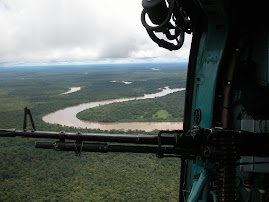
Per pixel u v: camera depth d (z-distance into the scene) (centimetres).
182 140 341
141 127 12581
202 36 404
